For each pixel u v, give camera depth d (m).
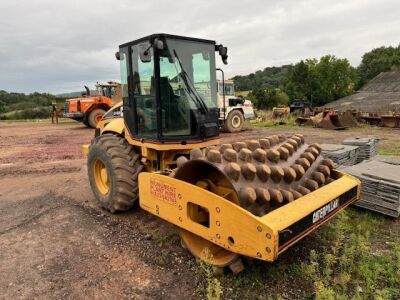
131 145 4.71
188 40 4.24
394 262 3.21
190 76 4.24
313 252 3.12
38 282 3.17
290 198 2.98
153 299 2.87
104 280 3.17
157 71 4.03
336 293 2.79
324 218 2.98
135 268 3.35
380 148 9.10
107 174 4.71
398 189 4.12
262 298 2.78
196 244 3.45
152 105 4.19
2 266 3.48
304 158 3.47
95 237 4.07
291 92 37.84
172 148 4.20
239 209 2.59
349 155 5.87
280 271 3.13
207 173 3.31
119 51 4.78
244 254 2.61
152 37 3.97
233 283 2.99
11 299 2.93
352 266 3.12
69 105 17.95
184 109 4.23
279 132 14.08
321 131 13.90
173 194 3.21
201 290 2.93
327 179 3.61
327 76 36.47
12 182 6.99
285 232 2.48
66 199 5.59
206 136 4.38
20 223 4.61
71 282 3.15
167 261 3.45
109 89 18.41
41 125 21.64
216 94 4.55
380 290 2.85
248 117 16.84
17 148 11.70
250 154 3.04
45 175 7.49
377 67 49.31
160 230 4.18
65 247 3.85
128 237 4.04
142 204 3.71
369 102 26.50
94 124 17.95
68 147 11.56
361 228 3.98
